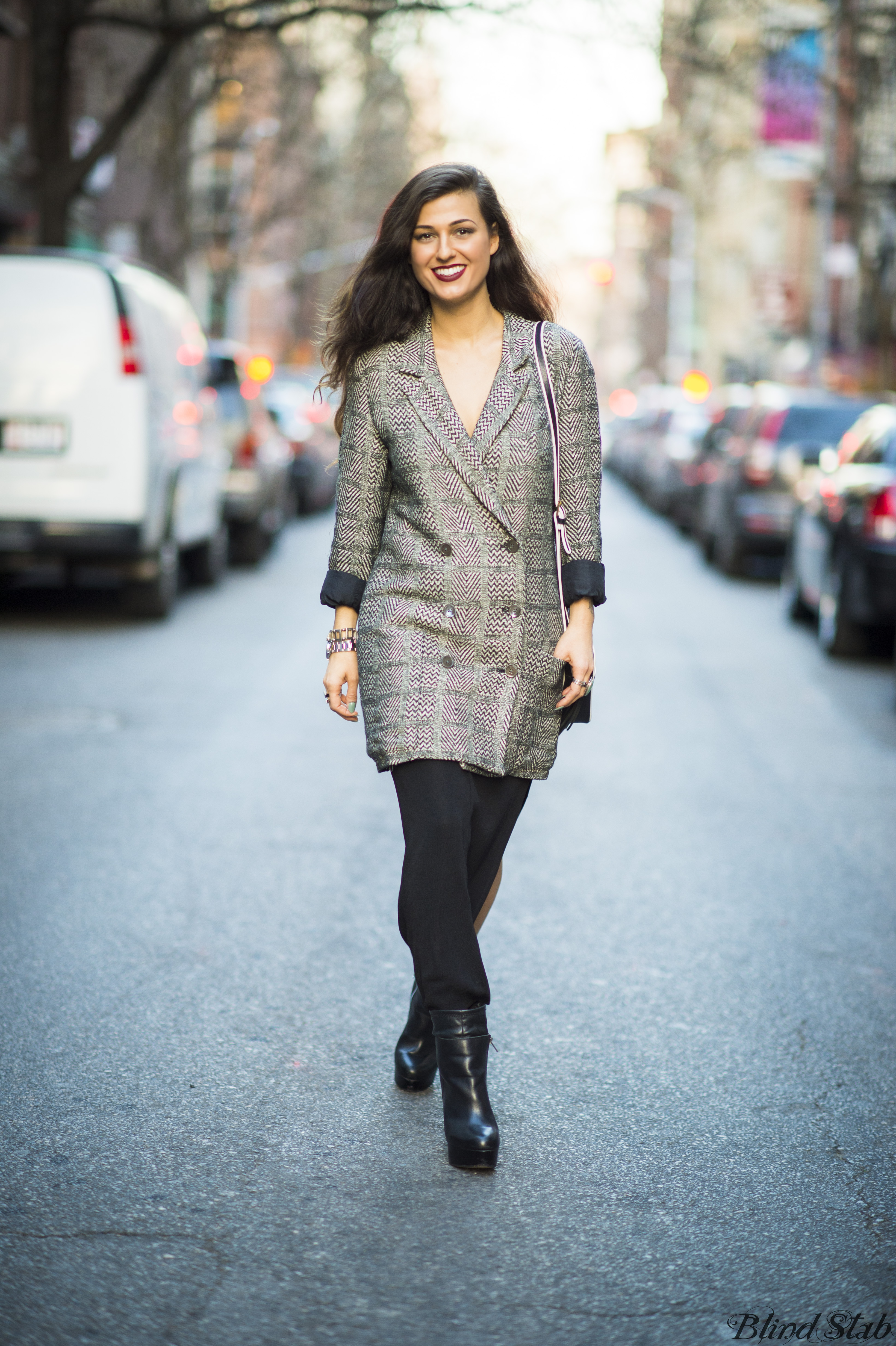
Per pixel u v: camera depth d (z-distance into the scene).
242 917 6.36
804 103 32.28
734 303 66.00
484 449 4.19
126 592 14.71
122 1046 5.01
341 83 41.28
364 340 4.31
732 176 61.69
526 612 4.26
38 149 21.75
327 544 23.83
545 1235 3.82
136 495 13.66
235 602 16.47
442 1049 4.23
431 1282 3.59
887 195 31.44
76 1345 3.31
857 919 6.63
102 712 10.54
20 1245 3.72
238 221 43.31
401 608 4.27
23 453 13.62
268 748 9.59
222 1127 4.41
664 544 26.70
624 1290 3.58
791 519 20.16
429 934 4.22
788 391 22.39
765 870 7.33
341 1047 5.04
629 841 7.75
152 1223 3.84
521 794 4.41
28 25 22.38
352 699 4.43
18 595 16.62
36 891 6.67
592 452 4.30
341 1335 3.36
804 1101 4.73
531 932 6.29
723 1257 3.74
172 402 14.97
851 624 13.81
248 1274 3.61
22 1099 4.59
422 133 42.00
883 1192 4.12
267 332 75.50
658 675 12.84
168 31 21.06
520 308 4.43
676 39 22.03
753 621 16.64
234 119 41.09
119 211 41.34
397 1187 4.07
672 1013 5.45
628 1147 4.36
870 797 8.89
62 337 13.62
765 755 9.94
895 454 13.97
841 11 26.11
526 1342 3.35
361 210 48.84
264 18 22.53
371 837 7.64
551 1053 5.04
